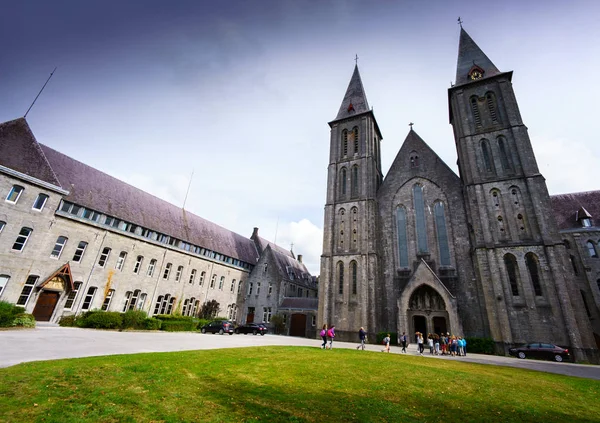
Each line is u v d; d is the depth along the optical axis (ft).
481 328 91.76
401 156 128.26
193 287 143.54
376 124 147.74
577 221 122.93
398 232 116.57
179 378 30.91
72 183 107.04
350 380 35.94
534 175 95.45
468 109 115.55
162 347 55.42
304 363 44.80
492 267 90.94
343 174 133.90
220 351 51.78
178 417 21.12
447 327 92.73
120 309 112.37
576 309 79.10
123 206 121.39
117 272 112.78
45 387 24.75
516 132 103.55
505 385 38.29
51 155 107.14
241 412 22.80
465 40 135.33
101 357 37.99
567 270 82.94
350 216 123.44
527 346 78.48
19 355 37.45
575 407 31.12
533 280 86.43
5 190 85.87
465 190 109.70
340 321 108.17
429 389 34.17
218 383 30.48
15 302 85.20
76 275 100.32
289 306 151.53
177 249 137.08
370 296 106.11
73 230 101.35
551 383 41.27
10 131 92.32
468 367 52.42
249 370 37.40
